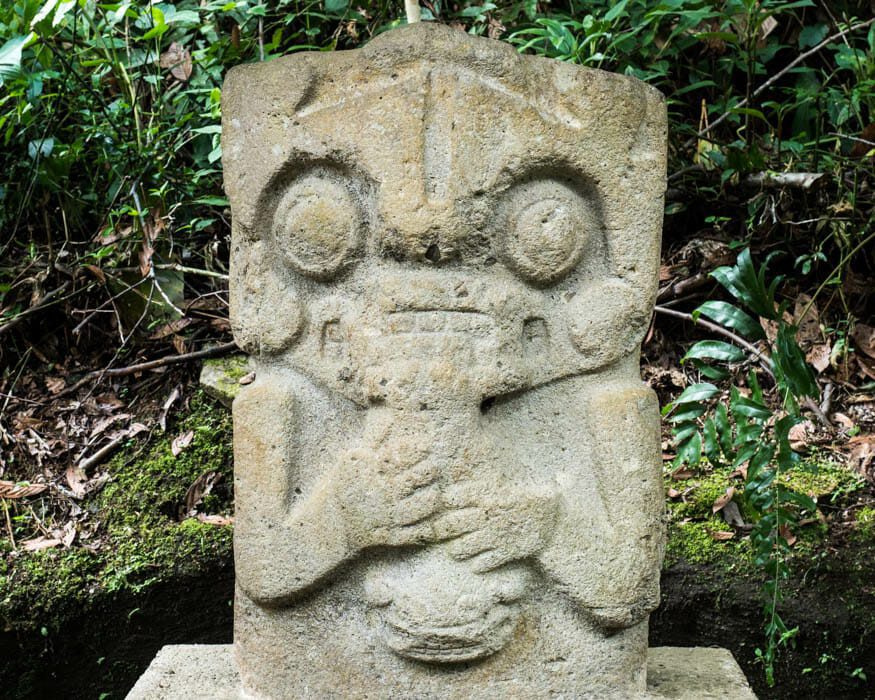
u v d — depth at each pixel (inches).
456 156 76.1
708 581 110.7
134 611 110.8
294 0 137.2
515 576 78.2
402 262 77.7
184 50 135.7
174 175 131.8
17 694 109.5
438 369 76.5
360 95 76.9
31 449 122.3
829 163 130.0
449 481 76.5
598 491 80.4
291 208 79.0
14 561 110.3
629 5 137.5
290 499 80.1
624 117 79.9
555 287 81.2
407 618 76.3
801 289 135.6
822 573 109.0
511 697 78.9
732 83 147.6
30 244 134.0
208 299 135.5
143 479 119.2
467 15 136.9
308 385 81.2
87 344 133.6
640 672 82.9
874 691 108.3
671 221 139.5
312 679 80.6
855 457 119.5
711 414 127.1
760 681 110.0
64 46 134.6
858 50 140.5
